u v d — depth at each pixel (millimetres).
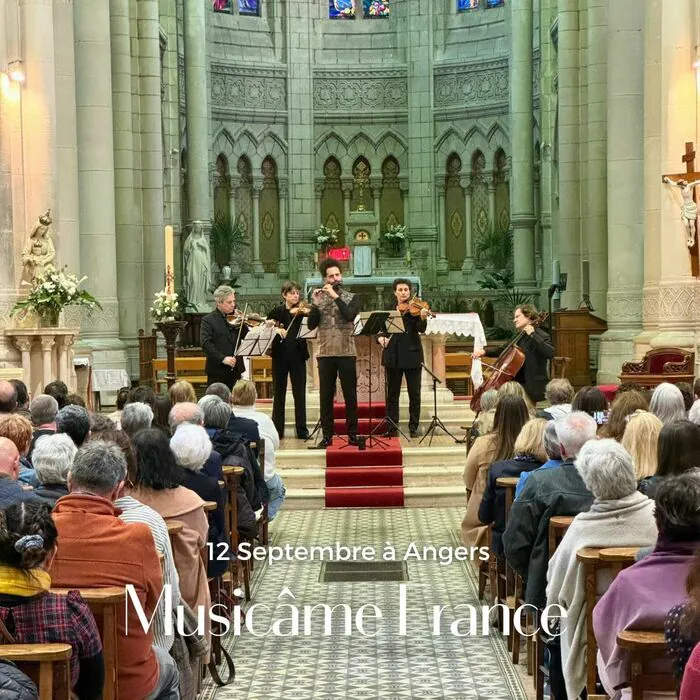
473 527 9797
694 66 17688
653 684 4715
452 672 7926
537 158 33500
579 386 22953
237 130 36125
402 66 37125
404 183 37406
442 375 18328
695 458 6051
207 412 9984
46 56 17828
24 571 4570
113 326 22984
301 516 14133
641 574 4781
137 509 6066
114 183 25500
